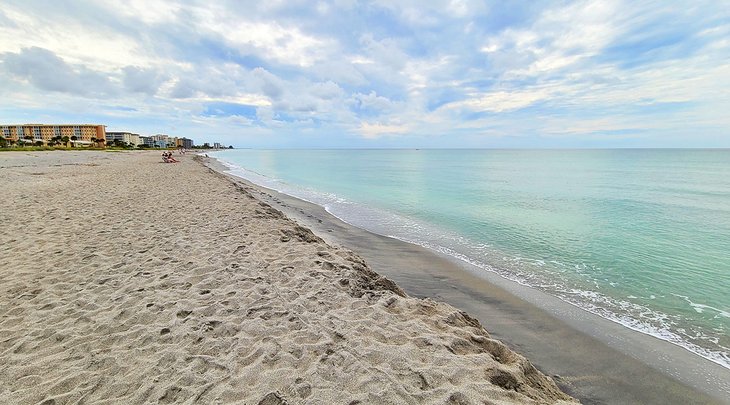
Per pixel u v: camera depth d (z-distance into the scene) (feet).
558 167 143.43
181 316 13.12
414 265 24.88
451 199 57.31
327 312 13.52
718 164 161.48
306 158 263.08
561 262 25.96
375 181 88.84
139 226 26.27
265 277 16.89
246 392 8.91
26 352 10.92
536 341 15.23
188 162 125.49
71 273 17.21
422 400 8.68
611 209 47.52
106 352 10.90
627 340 15.47
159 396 8.86
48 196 38.65
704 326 16.78
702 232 34.81
